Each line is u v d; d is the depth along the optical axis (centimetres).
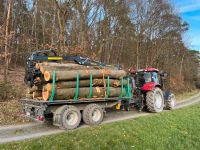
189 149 1040
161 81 1761
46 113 1115
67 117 1096
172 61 4553
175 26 4088
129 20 3338
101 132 1024
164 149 985
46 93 1083
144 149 940
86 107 1179
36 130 1073
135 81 1608
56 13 2177
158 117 1416
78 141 905
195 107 2078
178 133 1191
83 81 1177
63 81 1113
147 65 3712
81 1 2125
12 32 1872
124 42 3588
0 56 1797
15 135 985
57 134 977
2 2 2798
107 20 2664
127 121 1252
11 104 1470
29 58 1216
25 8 2969
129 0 3120
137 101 1584
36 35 2744
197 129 1320
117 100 1359
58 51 1869
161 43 3928
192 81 6231
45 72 1084
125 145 941
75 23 2161
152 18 3669
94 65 1307
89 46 2284
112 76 1297
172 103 1789
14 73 2461
